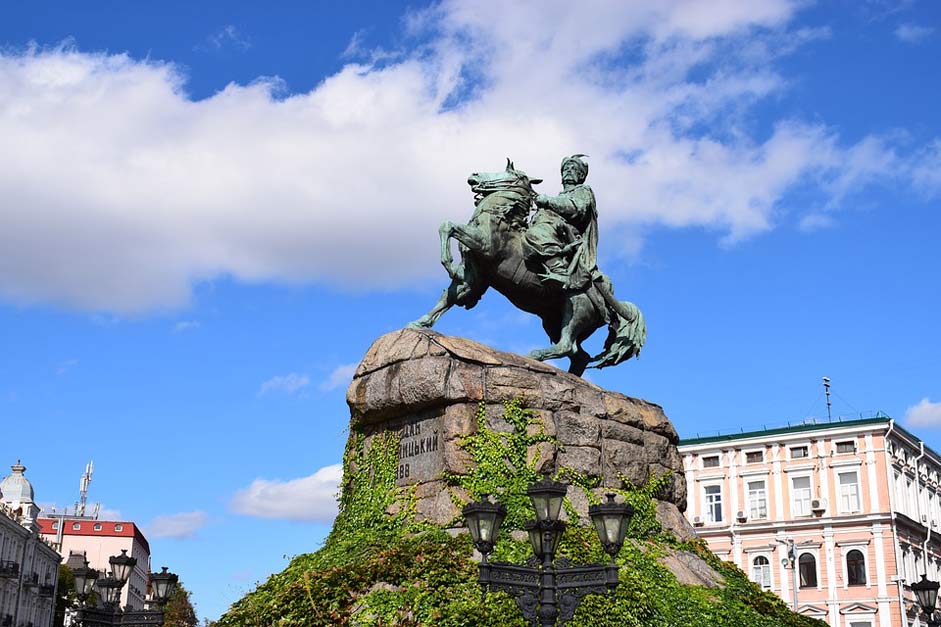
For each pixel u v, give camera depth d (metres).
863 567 54.69
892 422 56.41
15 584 54.47
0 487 65.12
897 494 56.44
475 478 13.66
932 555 58.22
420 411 14.27
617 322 16.95
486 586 9.85
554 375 14.90
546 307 16.19
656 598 12.90
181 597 47.69
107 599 15.62
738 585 14.93
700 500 60.03
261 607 12.41
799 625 14.09
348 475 14.93
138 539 86.88
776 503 57.78
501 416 14.13
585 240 16.41
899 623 52.84
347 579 12.16
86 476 91.50
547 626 9.67
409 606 11.53
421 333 14.49
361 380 14.77
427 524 13.58
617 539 9.82
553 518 9.91
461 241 15.00
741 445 59.41
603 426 15.18
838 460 56.81
